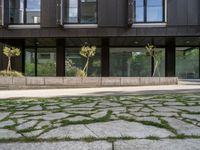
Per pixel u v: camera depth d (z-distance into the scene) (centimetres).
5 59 2416
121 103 802
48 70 2536
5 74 1702
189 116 573
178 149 350
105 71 2448
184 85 1719
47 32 2102
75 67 2492
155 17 2103
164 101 844
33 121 530
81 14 2162
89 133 433
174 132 435
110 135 419
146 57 2497
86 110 666
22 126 488
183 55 2503
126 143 377
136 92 1251
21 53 2473
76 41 2305
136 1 2102
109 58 2495
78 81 1672
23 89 1576
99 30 2075
